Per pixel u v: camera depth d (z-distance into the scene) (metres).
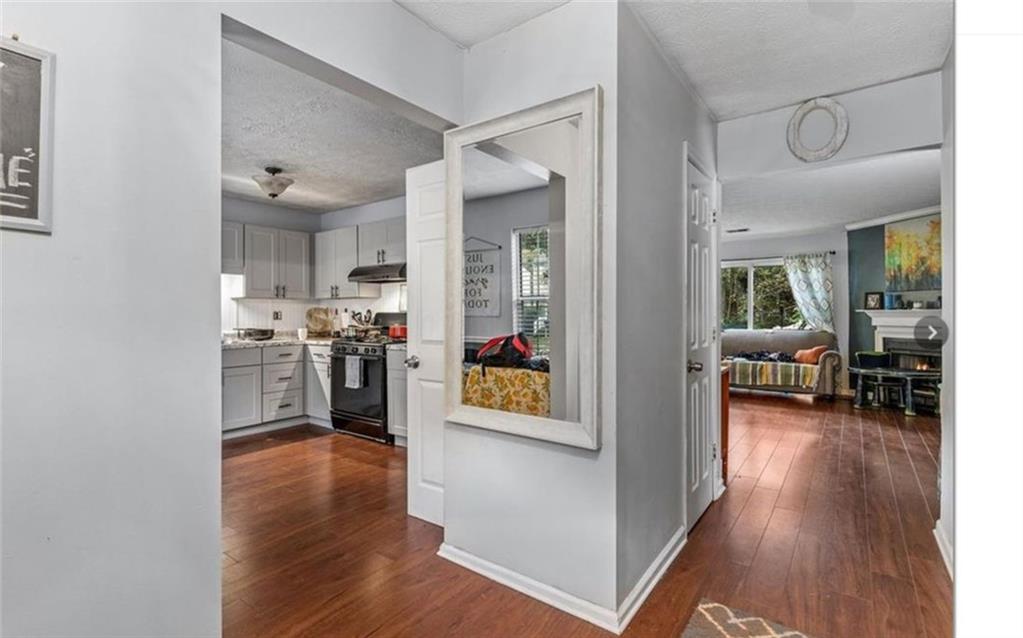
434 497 2.72
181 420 1.35
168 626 1.34
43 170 1.12
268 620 1.88
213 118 1.41
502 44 2.15
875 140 2.67
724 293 8.38
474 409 2.21
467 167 2.22
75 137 1.17
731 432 4.76
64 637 1.17
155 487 1.31
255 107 2.88
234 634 1.80
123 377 1.25
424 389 2.75
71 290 1.17
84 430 1.19
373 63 1.86
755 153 3.06
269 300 5.52
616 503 1.84
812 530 2.62
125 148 1.25
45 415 1.14
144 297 1.29
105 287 1.22
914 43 2.24
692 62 2.38
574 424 1.91
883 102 2.65
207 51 1.40
